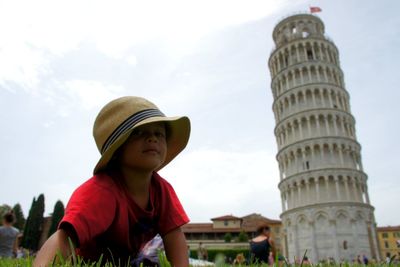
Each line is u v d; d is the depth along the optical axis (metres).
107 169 2.69
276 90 73.00
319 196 58.12
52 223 72.31
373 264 3.75
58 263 1.77
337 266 3.50
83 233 2.12
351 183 59.44
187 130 2.90
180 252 2.86
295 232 58.41
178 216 2.95
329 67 69.12
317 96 65.94
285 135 67.12
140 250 2.68
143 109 2.54
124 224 2.50
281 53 73.75
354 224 55.22
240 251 67.25
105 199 2.37
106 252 2.58
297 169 62.00
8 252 10.20
